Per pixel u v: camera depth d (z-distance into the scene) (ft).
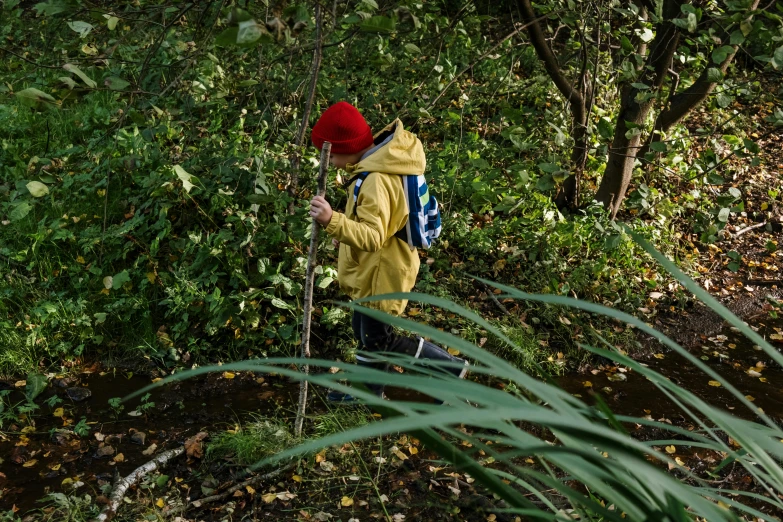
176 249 13.96
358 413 11.46
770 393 13.24
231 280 13.32
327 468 10.34
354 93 20.88
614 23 25.22
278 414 11.78
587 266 15.66
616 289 15.66
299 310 13.32
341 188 15.74
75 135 18.54
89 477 10.19
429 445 3.00
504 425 3.03
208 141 15.47
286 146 15.67
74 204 15.52
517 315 14.76
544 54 16.39
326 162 9.30
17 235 14.84
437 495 9.95
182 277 13.19
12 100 18.93
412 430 2.99
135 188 15.92
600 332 14.56
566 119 16.74
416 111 17.57
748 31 12.63
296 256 13.74
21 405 11.71
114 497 9.53
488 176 16.51
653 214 17.65
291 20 7.64
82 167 16.34
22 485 10.00
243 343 13.29
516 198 15.46
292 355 13.20
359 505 9.75
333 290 14.23
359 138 9.95
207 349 13.19
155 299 13.71
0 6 22.30
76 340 13.11
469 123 20.86
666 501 2.89
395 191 9.82
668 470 10.82
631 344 14.53
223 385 12.57
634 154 17.40
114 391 12.31
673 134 20.27
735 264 15.16
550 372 13.56
